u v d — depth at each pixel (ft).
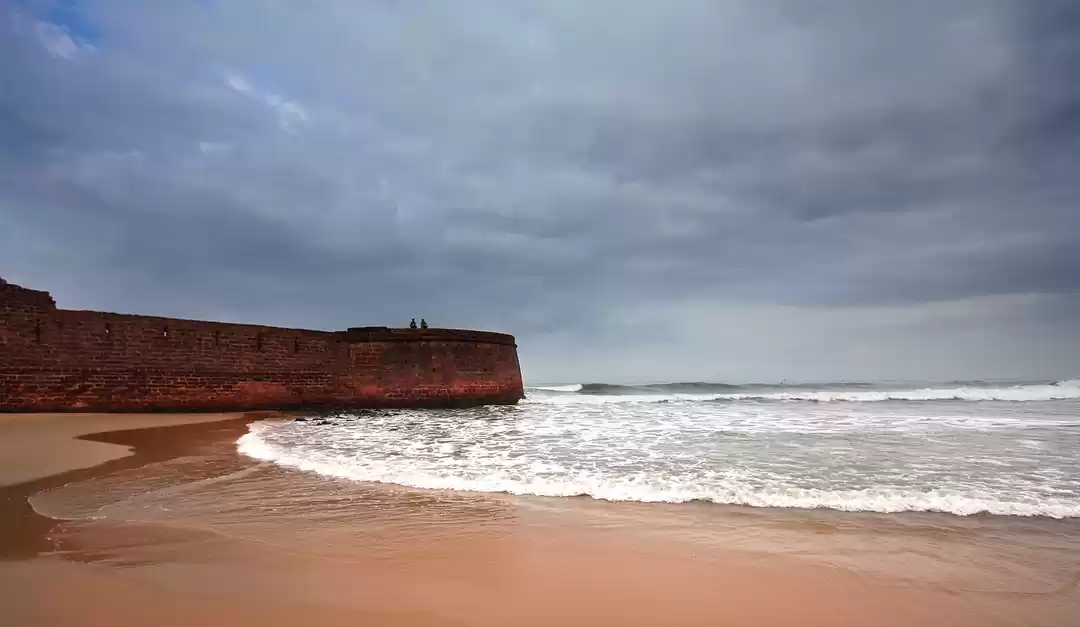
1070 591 16.35
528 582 16.58
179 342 78.79
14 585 15.51
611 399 129.08
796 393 147.74
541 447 44.09
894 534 21.50
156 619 13.46
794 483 29.71
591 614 14.48
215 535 21.06
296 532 21.57
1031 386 140.87
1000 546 20.18
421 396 97.09
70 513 24.20
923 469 33.42
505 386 109.40
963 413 77.77
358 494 28.37
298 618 13.80
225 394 82.79
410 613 14.28
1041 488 28.55
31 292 67.26
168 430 57.67
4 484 30.17
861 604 15.35
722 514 24.27
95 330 71.67
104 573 16.70
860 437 48.42
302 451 43.47
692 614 14.60
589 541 20.57
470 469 34.68
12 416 61.98
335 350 96.53
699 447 42.88
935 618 14.58
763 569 17.85
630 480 30.73
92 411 70.54
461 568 17.74
